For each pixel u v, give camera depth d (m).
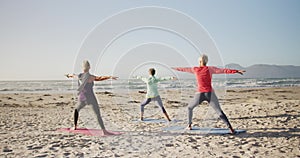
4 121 8.10
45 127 6.86
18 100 17.17
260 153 4.11
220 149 4.41
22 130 6.41
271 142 4.84
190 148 4.48
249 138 5.19
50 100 17.42
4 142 5.05
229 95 19.05
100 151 4.35
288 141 4.89
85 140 5.20
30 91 27.19
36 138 5.42
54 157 4.02
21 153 4.25
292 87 30.16
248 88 28.27
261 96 18.67
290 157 3.88
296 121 7.02
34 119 8.63
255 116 7.98
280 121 7.05
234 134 5.58
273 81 45.62
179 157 3.97
